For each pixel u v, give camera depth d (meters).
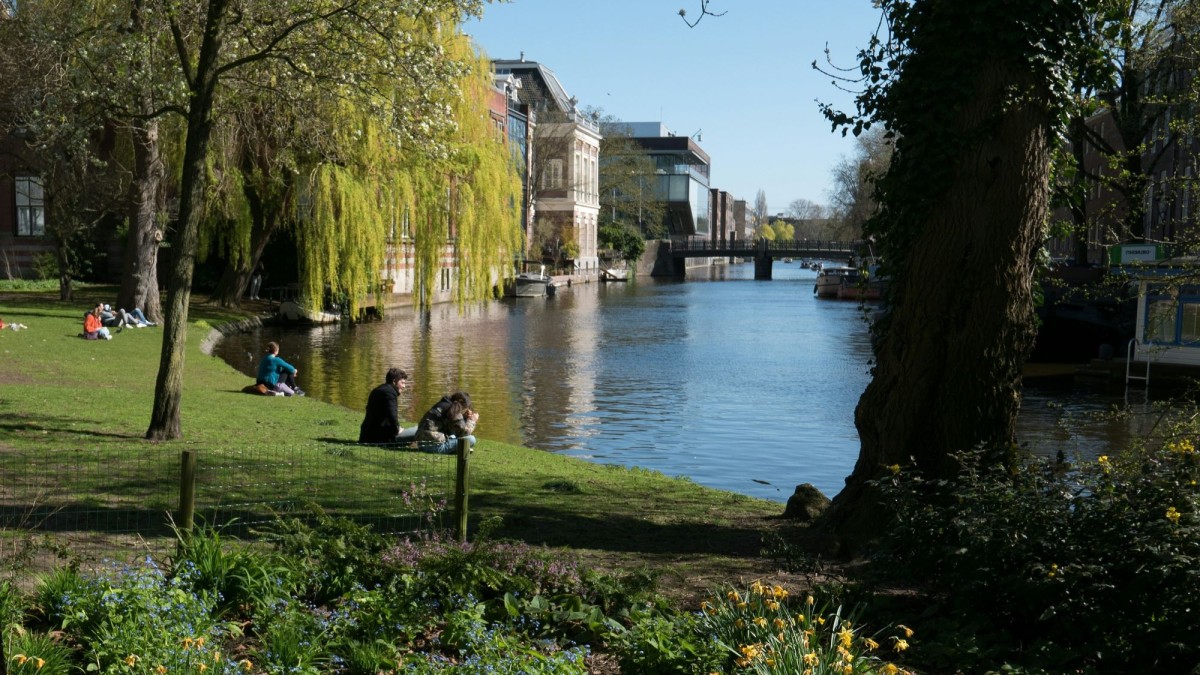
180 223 15.21
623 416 25.02
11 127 33.47
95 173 37.53
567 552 8.51
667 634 6.14
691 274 144.00
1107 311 36.50
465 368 32.72
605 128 119.44
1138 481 6.93
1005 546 6.67
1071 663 6.29
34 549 6.77
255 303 49.00
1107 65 10.74
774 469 19.53
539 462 16.38
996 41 9.76
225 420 18.11
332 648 6.02
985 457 9.66
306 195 38.28
